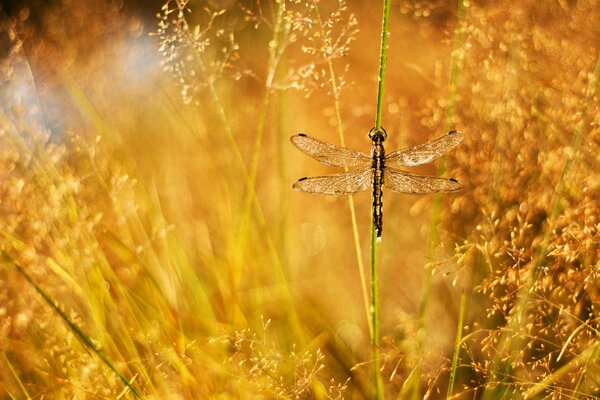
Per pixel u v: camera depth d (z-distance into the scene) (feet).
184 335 3.06
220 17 3.59
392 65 3.60
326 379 3.06
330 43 3.06
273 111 3.59
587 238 2.88
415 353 2.92
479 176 3.18
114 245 3.18
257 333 3.11
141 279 3.16
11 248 3.07
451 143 2.92
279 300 3.18
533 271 2.90
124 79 3.65
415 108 3.47
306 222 3.47
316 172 3.54
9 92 3.20
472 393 3.04
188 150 3.47
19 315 3.00
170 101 3.50
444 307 3.20
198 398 2.96
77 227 3.08
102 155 3.35
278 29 3.14
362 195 3.46
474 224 3.20
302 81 3.14
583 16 3.19
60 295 3.08
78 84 3.55
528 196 3.07
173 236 3.21
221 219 3.32
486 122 3.23
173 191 3.43
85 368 2.95
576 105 3.10
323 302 3.26
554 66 3.18
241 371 2.98
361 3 3.69
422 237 3.31
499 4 3.25
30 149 3.16
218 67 3.22
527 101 3.16
